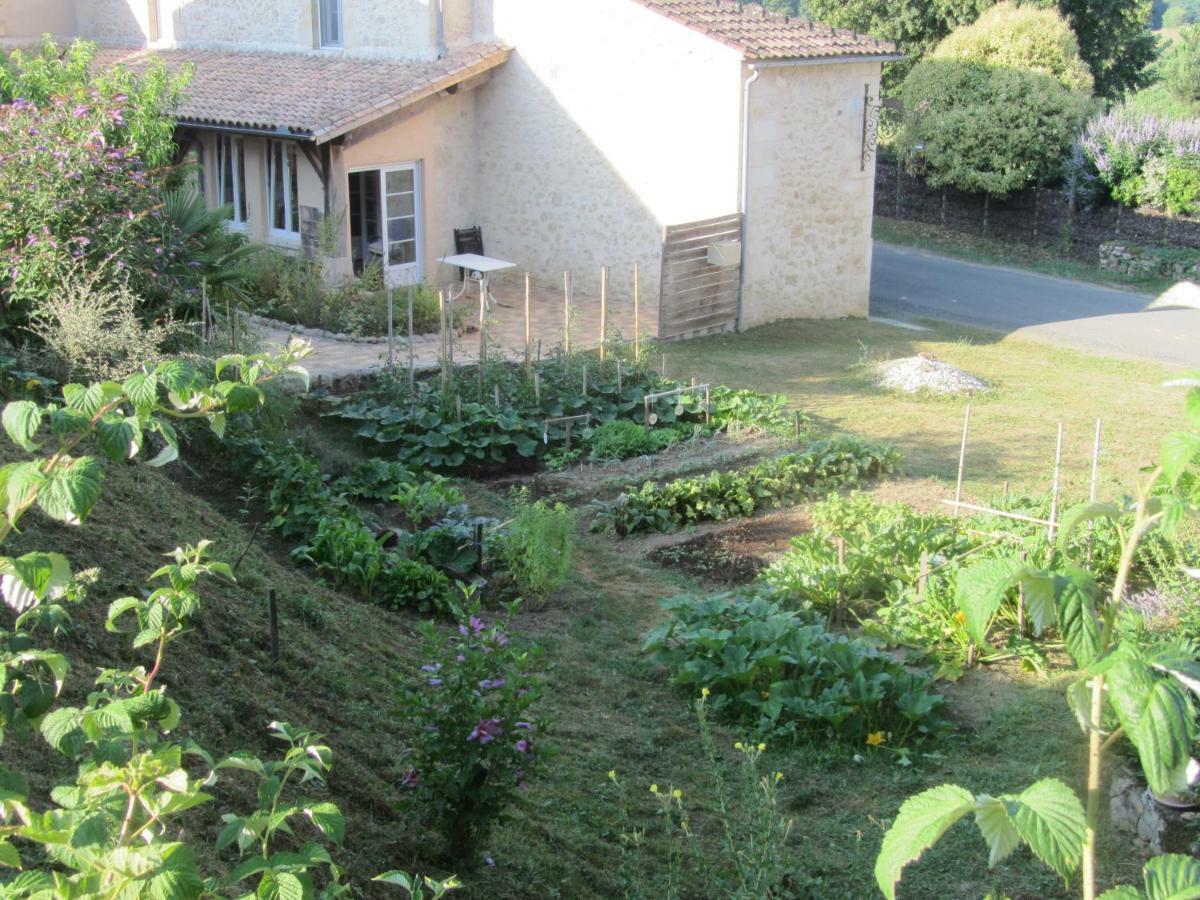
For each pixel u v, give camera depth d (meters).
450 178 19.52
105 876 2.20
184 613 2.93
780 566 9.40
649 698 7.71
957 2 31.27
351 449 12.02
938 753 6.99
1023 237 26.59
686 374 15.60
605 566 10.02
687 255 17.22
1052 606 2.26
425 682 6.95
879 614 8.48
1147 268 23.73
